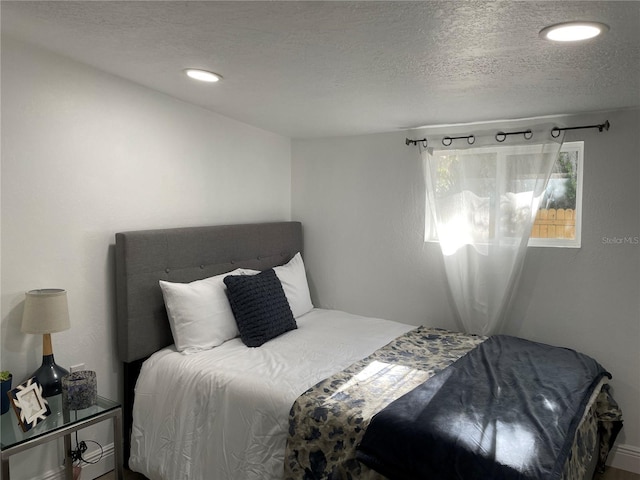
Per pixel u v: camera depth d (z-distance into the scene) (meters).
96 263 2.47
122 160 2.58
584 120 2.84
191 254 2.88
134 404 2.51
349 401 2.01
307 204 3.95
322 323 3.26
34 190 2.19
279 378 2.24
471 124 3.25
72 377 2.12
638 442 2.76
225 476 2.13
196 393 2.30
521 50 1.83
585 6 1.43
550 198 3.01
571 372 2.33
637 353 2.74
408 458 1.68
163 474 2.31
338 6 1.50
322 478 1.86
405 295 3.54
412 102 2.70
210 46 1.91
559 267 2.93
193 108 3.00
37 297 2.06
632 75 2.12
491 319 3.10
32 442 1.85
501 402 1.95
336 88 2.46
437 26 1.63
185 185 2.98
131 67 2.29
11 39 2.04
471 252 3.18
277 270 3.44
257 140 3.59
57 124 2.26
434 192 3.27
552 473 1.51
